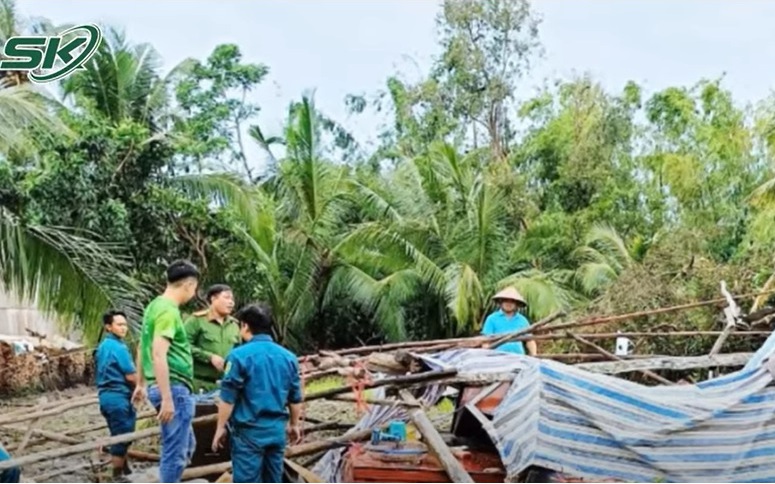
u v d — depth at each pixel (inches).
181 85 956.0
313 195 849.5
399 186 866.1
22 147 454.0
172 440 235.1
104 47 710.5
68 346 784.3
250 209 732.0
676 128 1131.9
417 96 1230.3
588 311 534.3
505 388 249.6
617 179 1066.1
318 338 884.6
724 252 845.2
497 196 835.4
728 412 240.5
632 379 364.5
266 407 210.7
